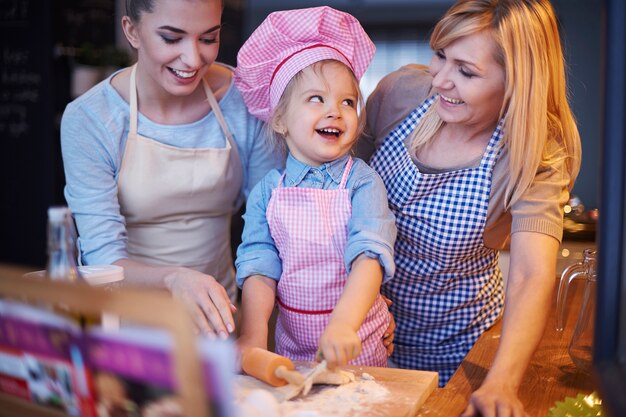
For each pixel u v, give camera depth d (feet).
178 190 5.13
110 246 4.82
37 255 13.10
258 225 4.48
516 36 4.01
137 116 5.06
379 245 4.00
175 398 2.00
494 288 5.10
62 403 2.30
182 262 5.37
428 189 4.58
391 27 16.85
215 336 3.80
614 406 2.18
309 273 4.32
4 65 12.89
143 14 4.53
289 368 3.46
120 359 2.05
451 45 4.11
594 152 14.56
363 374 3.63
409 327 5.10
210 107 5.27
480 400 3.30
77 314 2.09
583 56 14.57
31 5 12.53
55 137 12.84
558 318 4.56
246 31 17.17
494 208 4.51
